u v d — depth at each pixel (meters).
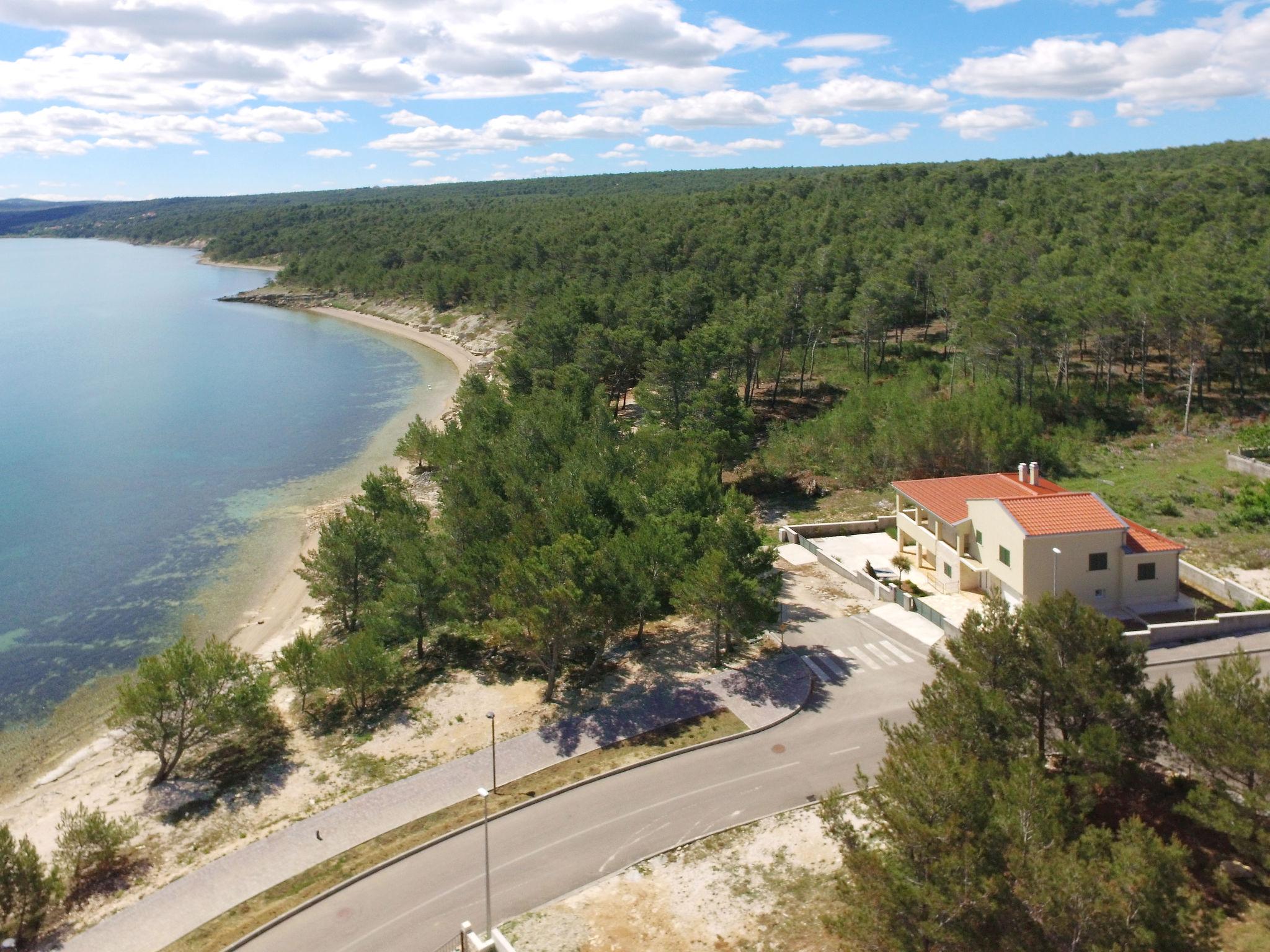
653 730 45.53
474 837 37.94
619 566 50.75
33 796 45.94
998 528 55.38
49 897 34.50
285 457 108.88
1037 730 34.69
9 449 112.31
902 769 27.83
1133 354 108.19
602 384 111.50
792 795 39.56
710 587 47.44
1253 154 199.38
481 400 103.56
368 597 61.25
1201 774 31.95
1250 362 105.38
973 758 29.31
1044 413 95.62
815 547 67.56
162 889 36.34
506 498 70.31
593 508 61.38
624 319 130.50
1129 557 53.25
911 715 45.34
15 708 56.06
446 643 58.75
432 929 32.94
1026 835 26.38
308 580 62.41
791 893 33.47
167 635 65.38
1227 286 94.44
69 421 125.94
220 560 78.50
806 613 57.56
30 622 67.38
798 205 198.25
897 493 71.00
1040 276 118.25
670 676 50.97
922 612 56.34
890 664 50.59
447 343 186.38
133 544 82.25
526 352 127.25
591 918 32.88
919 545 64.69
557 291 164.38
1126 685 33.78
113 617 68.12
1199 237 121.94
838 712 46.00
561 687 50.88
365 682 49.12
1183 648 49.22
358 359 173.12
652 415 93.56
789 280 126.69
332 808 40.97
